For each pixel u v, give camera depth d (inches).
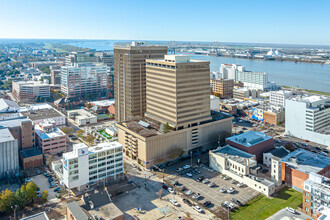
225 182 7455.7
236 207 6299.2
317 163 7391.7
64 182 7096.5
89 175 7219.5
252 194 6835.6
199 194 6870.1
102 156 7357.3
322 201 5620.1
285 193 6875.0
